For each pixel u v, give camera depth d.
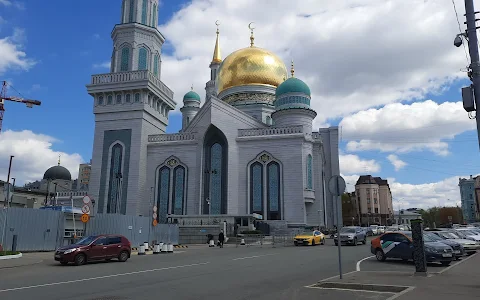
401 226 60.31
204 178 51.53
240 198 49.97
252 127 52.88
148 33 55.56
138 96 53.44
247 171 50.50
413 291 10.34
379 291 11.02
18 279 13.98
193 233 39.62
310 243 33.31
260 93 60.94
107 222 30.92
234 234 41.31
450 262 18.97
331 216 59.91
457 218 131.25
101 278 14.12
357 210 113.56
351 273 14.48
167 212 51.34
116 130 53.22
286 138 50.06
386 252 19.53
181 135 53.84
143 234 33.69
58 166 89.94
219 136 52.88
